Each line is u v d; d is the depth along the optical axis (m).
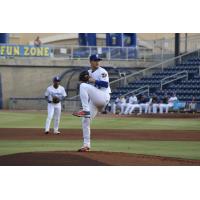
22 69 61.22
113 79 63.41
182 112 52.38
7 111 54.19
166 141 25.61
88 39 66.06
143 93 57.97
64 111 56.62
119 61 63.91
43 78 61.81
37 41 64.62
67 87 62.19
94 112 20.02
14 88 61.00
